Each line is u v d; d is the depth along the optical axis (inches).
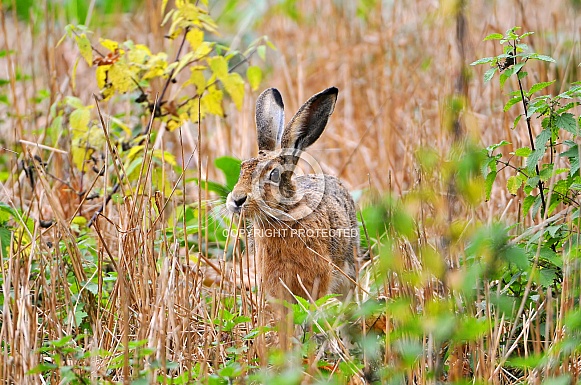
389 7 714.8
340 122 631.8
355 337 363.6
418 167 386.3
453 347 325.1
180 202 494.0
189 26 509.7
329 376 323.6
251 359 334.3
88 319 376.2
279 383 286.8
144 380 296.4
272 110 440.5
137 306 364.8
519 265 324.8
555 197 367.6
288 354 313.9
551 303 329.1
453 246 320.2
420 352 309.9
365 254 452.4
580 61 507.2
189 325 338.3
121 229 390.9
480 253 324.2
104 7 789.9
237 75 494.3
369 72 644.1
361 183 572.7
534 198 374.3
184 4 498.6
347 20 712.4
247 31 741.3
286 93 649.0
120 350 342.3
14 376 318.3
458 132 320.2
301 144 426.6
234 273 381.4
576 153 358.9
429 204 387.2
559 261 343.3
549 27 598.9
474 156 305.0
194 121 506.0
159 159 504.4
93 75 647.8
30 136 560.1
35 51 671.8
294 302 415.2
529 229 350.9
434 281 370.3
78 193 478.6
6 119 606.2
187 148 600.1
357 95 638.5
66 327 360.5
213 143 595.2
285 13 730.8
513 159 475.8
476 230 326.0
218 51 508.7
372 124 570.6
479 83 573.6
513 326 336.5
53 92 564.1
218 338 333.7
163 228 383.2
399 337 316.5
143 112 520.7
